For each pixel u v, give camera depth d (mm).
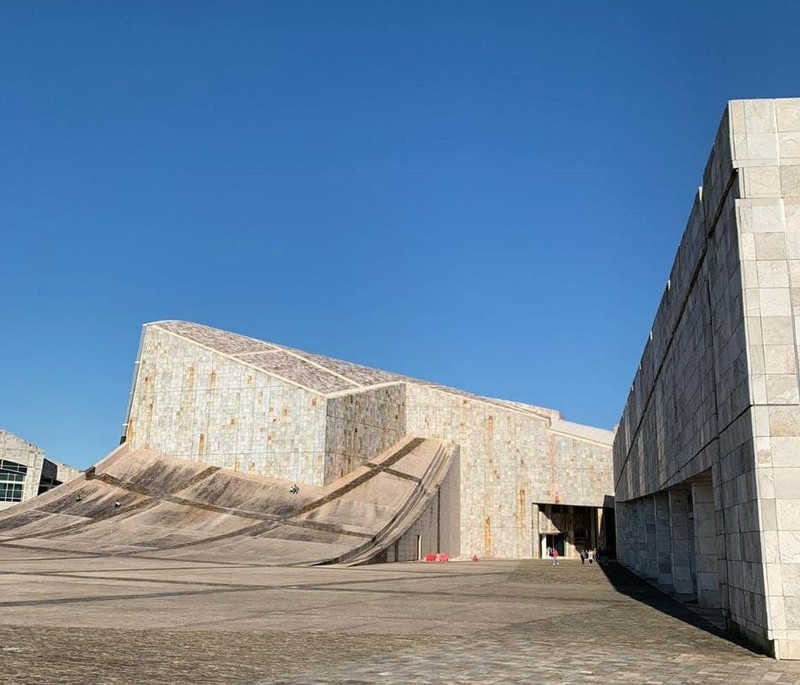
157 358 64625
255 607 17875
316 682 8570
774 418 11625
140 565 34281
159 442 62688
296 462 57375
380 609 18031
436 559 54906
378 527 49406
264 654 10695
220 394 61250
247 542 44969
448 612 17562
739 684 8742
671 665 10094
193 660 10031
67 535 46281
